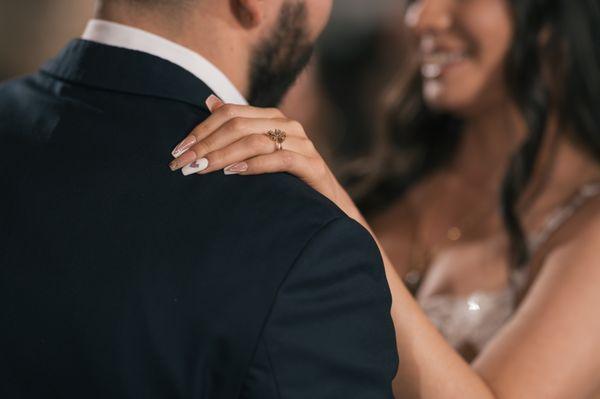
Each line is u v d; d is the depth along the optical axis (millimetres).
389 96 2701
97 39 1449
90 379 1238
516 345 2027
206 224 1271
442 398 1775
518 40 2314
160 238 1266
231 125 1371
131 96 1404
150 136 1357
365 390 1301
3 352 1281
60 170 1353
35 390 1270
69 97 1435
